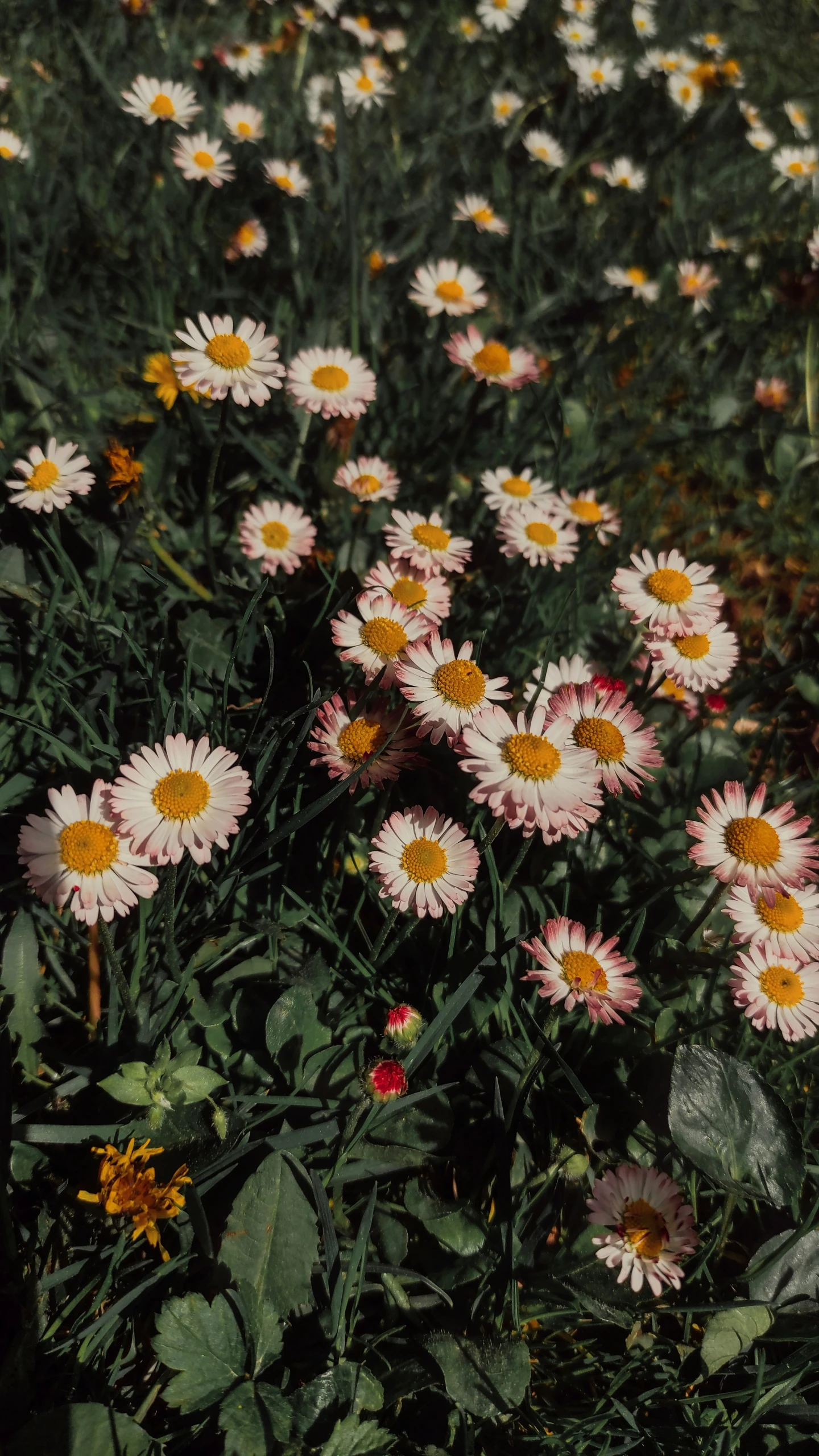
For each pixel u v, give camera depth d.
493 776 0.29
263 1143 0.28
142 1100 0.27
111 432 0.40
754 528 0.43
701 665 0.34
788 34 0.88
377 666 0.32
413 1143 0.28
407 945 0.31
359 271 0.43
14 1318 0.26
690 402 0.47
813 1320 0.28
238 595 0.36
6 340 0.39
